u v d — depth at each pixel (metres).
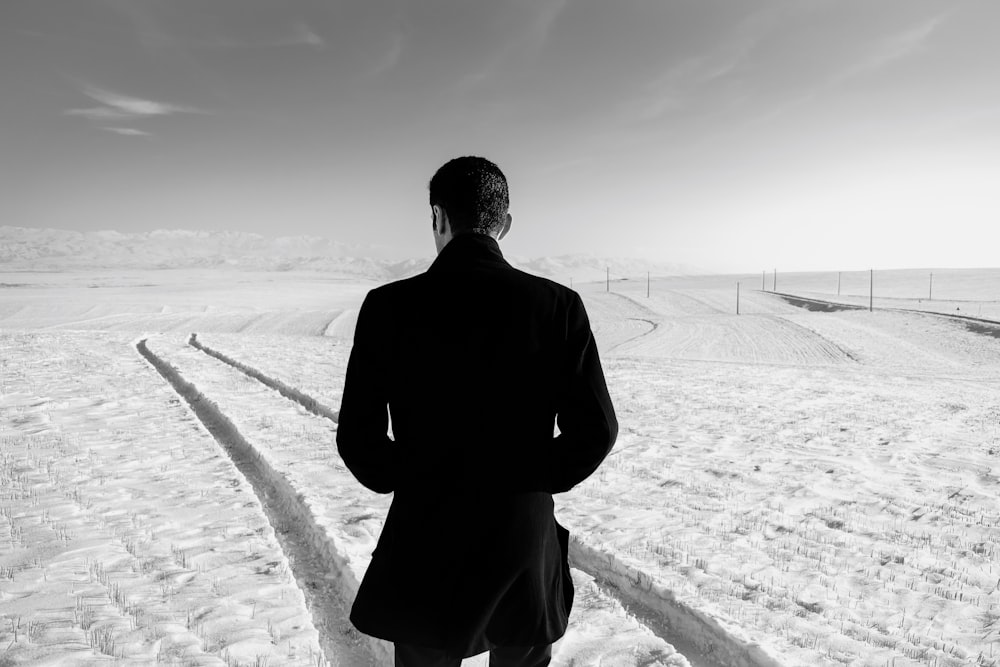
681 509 7.18
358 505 6.56
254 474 8.09
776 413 15.55
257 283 161.38
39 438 9.62
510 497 1.56
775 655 3.71
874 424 14.15
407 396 1.59
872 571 5.47
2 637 3.75
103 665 3.43
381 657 3.63
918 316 64.75
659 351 50.25
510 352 1.55
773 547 5.98
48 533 5.64
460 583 1.55
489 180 1.67
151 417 11.38
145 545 5.38
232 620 4.03
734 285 140.50
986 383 26.72
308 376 18.39
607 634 4.00
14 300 82.31
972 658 3.97
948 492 8.34
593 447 1.57
